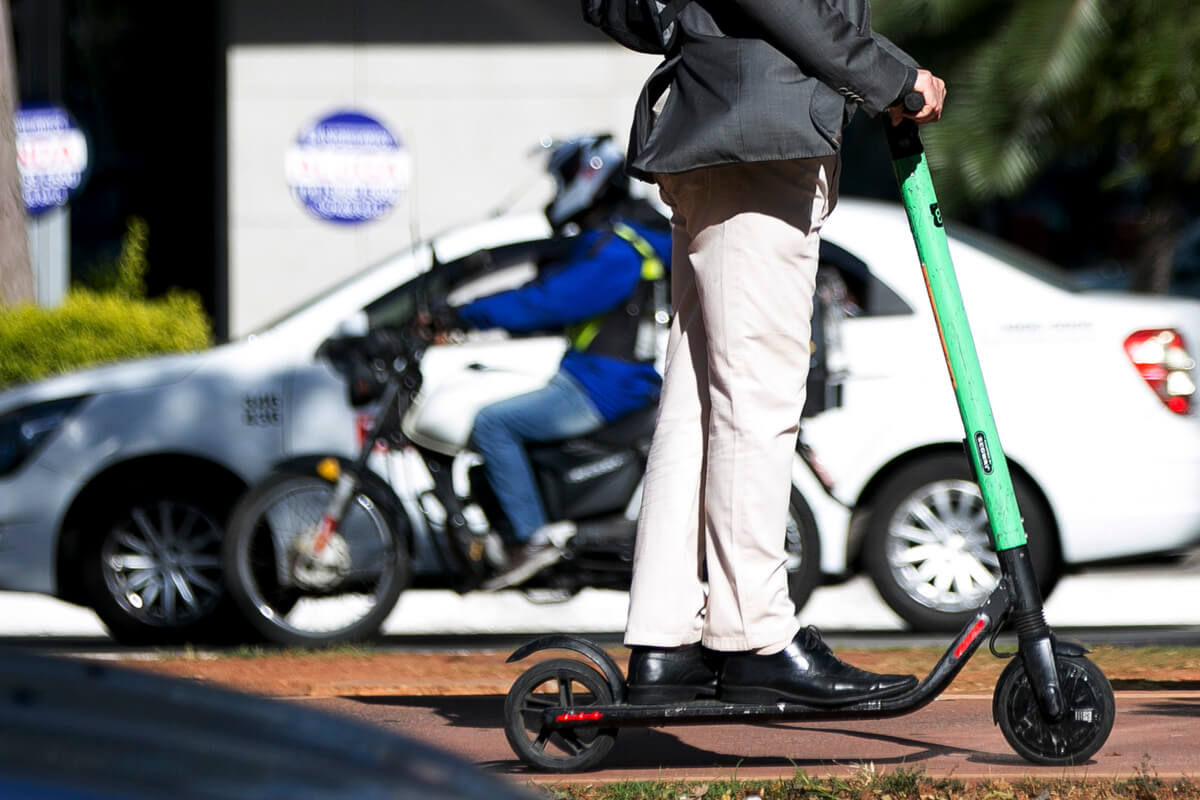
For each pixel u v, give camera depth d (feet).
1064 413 58.18
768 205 30.60
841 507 58.29
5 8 80.02
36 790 10.29
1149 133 88.79
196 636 60.80
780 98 29.09
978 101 83.76
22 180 84.23
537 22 103.30
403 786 11.66
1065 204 112.78
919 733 35.47
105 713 12.35
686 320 32.27
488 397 55.11
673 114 30.01
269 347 60.13
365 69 103.55
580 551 54.13
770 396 30.91
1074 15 82.07
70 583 60.59
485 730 36.14
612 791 29.48
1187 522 58.29
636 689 31.27
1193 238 119.24
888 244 59.82
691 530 31.81
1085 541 58.29
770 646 30.73
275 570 55.93
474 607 67.77
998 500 30.66
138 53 108.37
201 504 60.23
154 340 74.84
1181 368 58.70
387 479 57.62
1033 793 29.04
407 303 60.49
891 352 58.65
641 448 54.19
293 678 43.04
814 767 31.65
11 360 73.05
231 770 11.27
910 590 58.54
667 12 30.35
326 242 103.55
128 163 108.37
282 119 103.71
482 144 103.81
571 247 54.19
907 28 84.33
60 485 59.31
